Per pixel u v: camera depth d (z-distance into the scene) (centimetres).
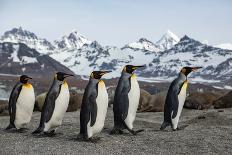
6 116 1834
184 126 1257
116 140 1033
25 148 921
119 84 1129
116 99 1120
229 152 902
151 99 1961
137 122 1408
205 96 1995
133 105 1120
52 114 1084
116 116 1123
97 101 1015
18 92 1208
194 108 1864
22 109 1208
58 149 913
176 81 1212
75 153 876
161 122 1450
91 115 1009
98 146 955
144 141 1016
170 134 1111
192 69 1211
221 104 1875
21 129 1231
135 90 1122
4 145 958
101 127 1040
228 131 1147
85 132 1018
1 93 6869
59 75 1102
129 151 905
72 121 1452
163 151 907
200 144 967
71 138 1066
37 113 1867
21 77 1222
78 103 2023
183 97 1198
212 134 1097
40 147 934
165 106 1209
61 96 1087
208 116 1477
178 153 891
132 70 1134
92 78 1037
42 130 1091
